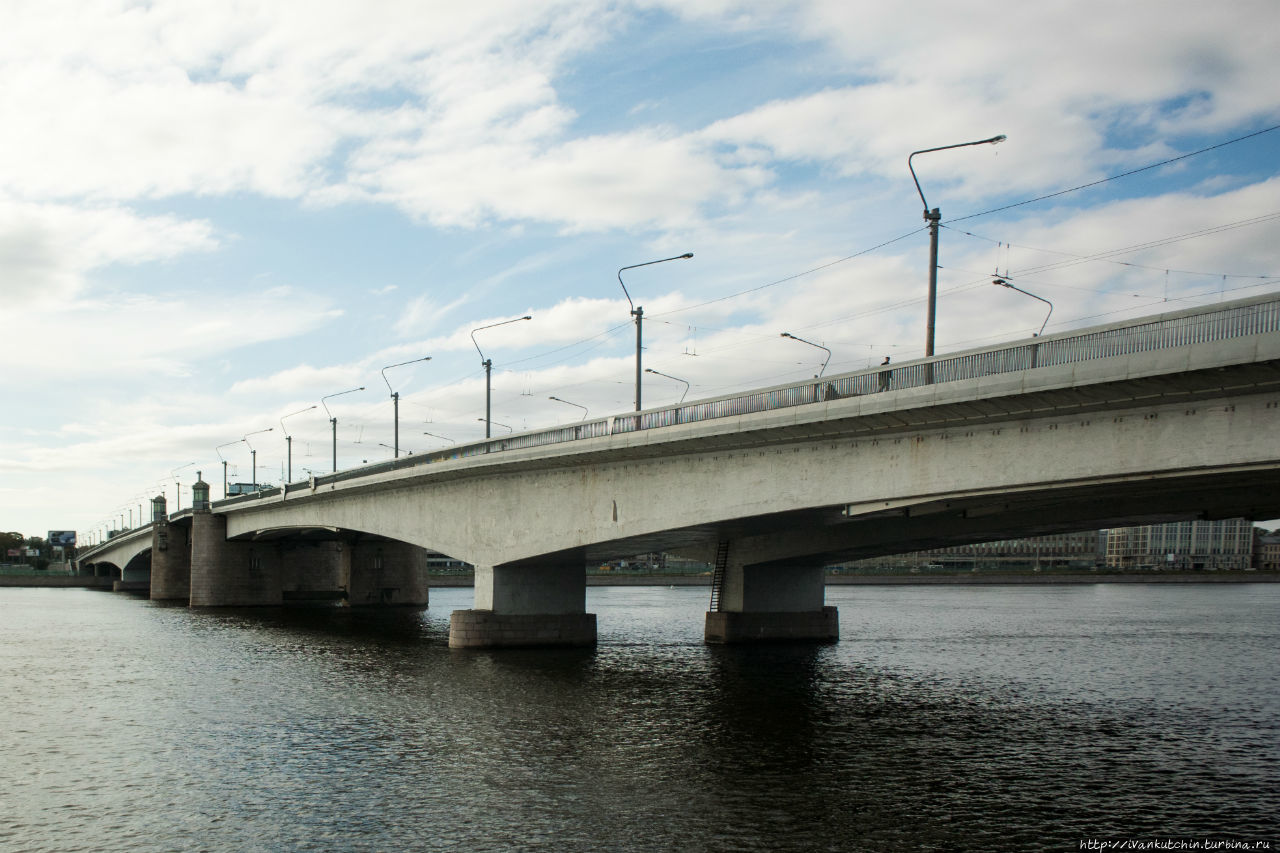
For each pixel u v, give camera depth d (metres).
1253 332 25.38
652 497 46.94
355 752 32.41
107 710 40.69
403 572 112.94
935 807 26.34
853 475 37.47
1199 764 31.08
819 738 34.56
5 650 63.72
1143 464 29.00
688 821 25.11
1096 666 55.69
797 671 51.28
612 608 109.12
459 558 61.22
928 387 33.28
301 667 53.41
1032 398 30.67
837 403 36.41
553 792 27.66
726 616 63.47
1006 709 40.53
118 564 170.25
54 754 32.69
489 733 35.12
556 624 59.59
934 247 35.50
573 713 38.72
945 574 179.62
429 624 83.75
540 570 59.78
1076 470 30.55
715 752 32.34
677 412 44.75
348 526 77.69
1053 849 23.23
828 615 66.50
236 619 90.81
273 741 34.25
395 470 67.12
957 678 49.72
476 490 59.84
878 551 59.06
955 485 33.84
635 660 54.53
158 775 29.81
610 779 28.98
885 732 35.66
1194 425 27.94
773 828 24.61
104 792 28.03
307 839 23.91
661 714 38.56
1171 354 26.81
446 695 42.84
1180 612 104.56
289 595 122.94
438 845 23.42
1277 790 28.12
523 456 53.59
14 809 26.45
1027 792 27.81
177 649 63.88
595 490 50.50
